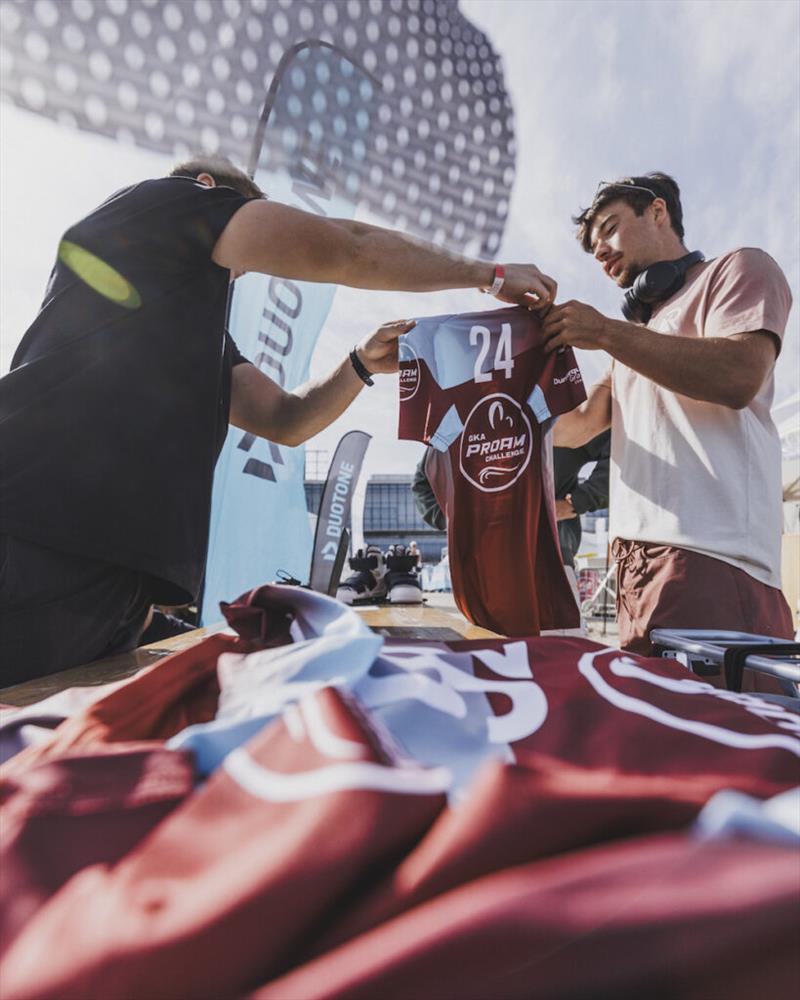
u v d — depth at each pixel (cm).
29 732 49
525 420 164
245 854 24
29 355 105
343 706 34
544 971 17
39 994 19
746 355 143
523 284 144
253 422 186
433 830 25
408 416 169
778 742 45
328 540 338
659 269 173
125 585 110
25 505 96
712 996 17
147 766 35
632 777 30
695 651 88
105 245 104
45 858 28
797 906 18
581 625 162
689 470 158
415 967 18
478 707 53
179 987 20
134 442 104
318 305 298
